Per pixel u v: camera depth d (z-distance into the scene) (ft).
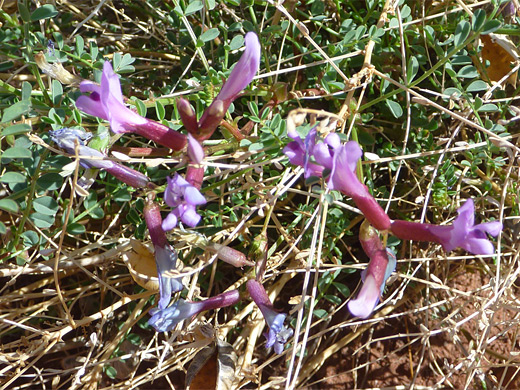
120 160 0.40
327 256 0.54
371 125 0.53
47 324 0.54
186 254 0.52
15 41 0.60
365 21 0.53
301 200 0.57
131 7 0.60
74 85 0.45
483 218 0.57
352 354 0.53
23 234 0.44
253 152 0.43
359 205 0.36
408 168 0.54
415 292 0.56
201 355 0.44
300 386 0.54
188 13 0.47
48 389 0.54
